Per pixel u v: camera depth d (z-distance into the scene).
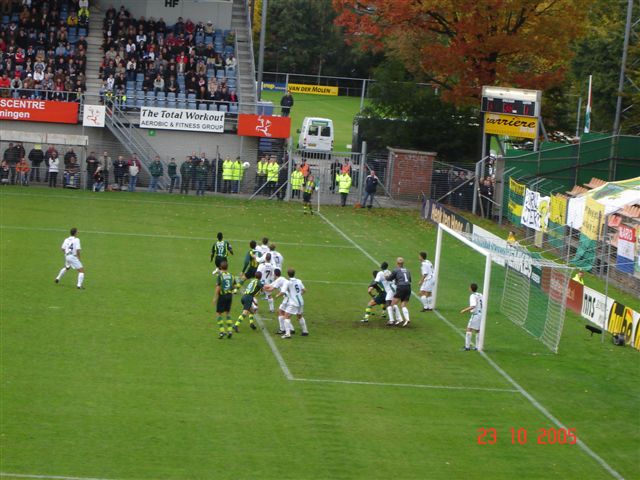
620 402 41.69
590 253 64.25
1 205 76.38
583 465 34.50
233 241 70.31
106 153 88.56
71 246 53.22
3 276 54.62
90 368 40.41
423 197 87.88
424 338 49.53
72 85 93.94
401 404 39.25
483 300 47.75
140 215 77.38
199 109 95.38
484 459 34.22
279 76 186.88
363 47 98.88
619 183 65.62
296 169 90.75
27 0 102.88
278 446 33.75
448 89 99.56
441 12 92.75
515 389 42.44
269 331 48.62
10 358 40.72
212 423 35.44
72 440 32.78
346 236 75.50
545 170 84.94
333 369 43.16
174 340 45.56
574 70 116.12
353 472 32.03
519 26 92.44
